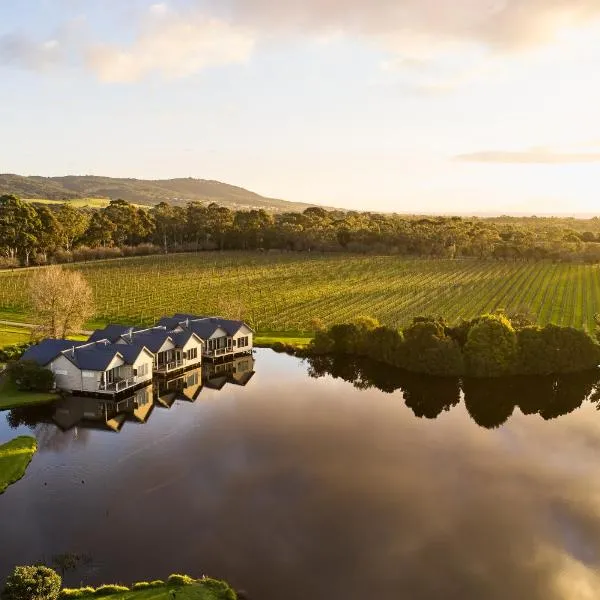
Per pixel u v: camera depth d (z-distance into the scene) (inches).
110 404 2241.6
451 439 1958.7
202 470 1675.7
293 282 4926.2
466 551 1301.7
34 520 1390.3
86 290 3036.4
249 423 2070.6
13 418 2071.9
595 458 1818.4
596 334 3002.0
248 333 3063.5
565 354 2662.4
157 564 1221.1
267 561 1241.4
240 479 1624.0
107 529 1353.3
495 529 1392.7
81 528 1357.0
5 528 1352.1
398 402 2343.8
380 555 1272.1
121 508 1451.8
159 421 2075.5
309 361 2982.3
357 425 2076.8
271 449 1840.6
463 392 2498.8
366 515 1441.9
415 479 1648.6
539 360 2652.6
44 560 1226.6
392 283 4845.0
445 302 4067.4
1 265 5620.1
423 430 2037.4
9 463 1672.0
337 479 1636.3
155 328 2819.9
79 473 1643.7
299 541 1321.4
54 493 1526.8
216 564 1226.0
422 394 2463.1
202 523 1386.6
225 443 1881.2
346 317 3659.0
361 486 1595.7
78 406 2207.2
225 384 2561.5
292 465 1722.4
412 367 2763.3
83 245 6697.8
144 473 1651.1
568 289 4584.2
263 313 3818.9
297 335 3358.8
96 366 2272.4
